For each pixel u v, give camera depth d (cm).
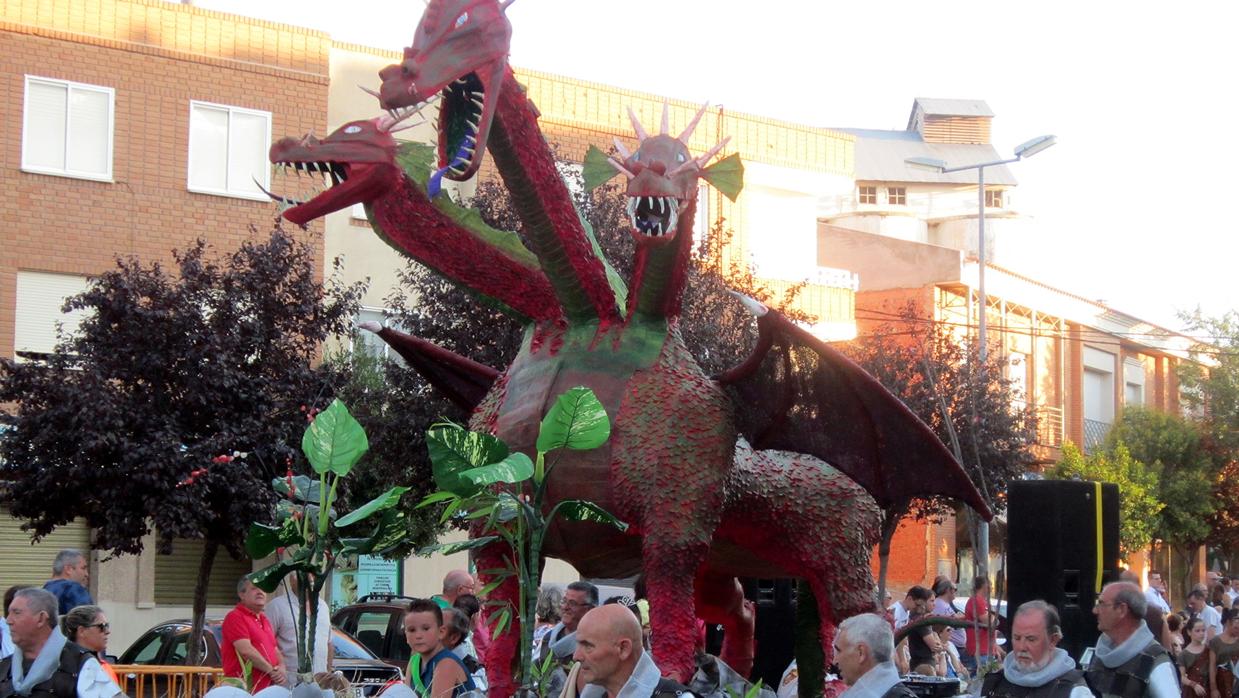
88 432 1485
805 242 2781
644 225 644
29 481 1527
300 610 606
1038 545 962
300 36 2194
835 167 2803
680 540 645
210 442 1512
